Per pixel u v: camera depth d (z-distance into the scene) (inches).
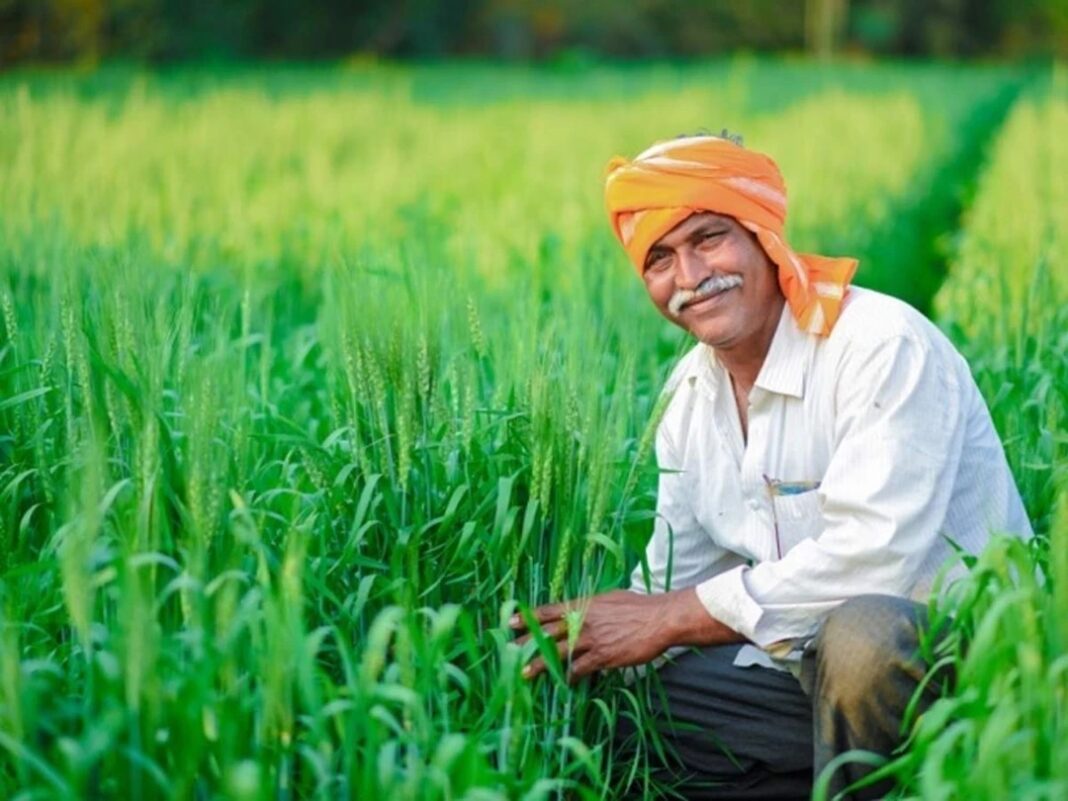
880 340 137.5
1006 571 115.6
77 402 145.6
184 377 136.4
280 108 802.8
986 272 286.7
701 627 138.7
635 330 212.2
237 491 129.7
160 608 119.9
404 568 142.3
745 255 140.2
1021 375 208.2
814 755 139.8
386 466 141.6
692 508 153.7
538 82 1366.9
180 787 102.2
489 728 131.5
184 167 502.9
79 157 457.4
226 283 271.9
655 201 138.5
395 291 149.6
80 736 113.0
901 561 133.4
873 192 505.0
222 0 1768.0
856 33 2368.4
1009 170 498.6
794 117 813.2
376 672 113.7
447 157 602.2
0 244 263.0
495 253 323.6
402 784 110.8
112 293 140.1
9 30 1521.9
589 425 135.1
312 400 220.1
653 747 156.2
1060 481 141.6
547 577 142.8
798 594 135.8
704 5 2229.3
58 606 129.3
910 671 128.4
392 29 1957.4
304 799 115.7
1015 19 2434.8
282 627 108.0
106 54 1596.9
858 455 135.9
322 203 418.9
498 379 155.9
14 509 142.9
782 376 142.3
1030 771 106.1
